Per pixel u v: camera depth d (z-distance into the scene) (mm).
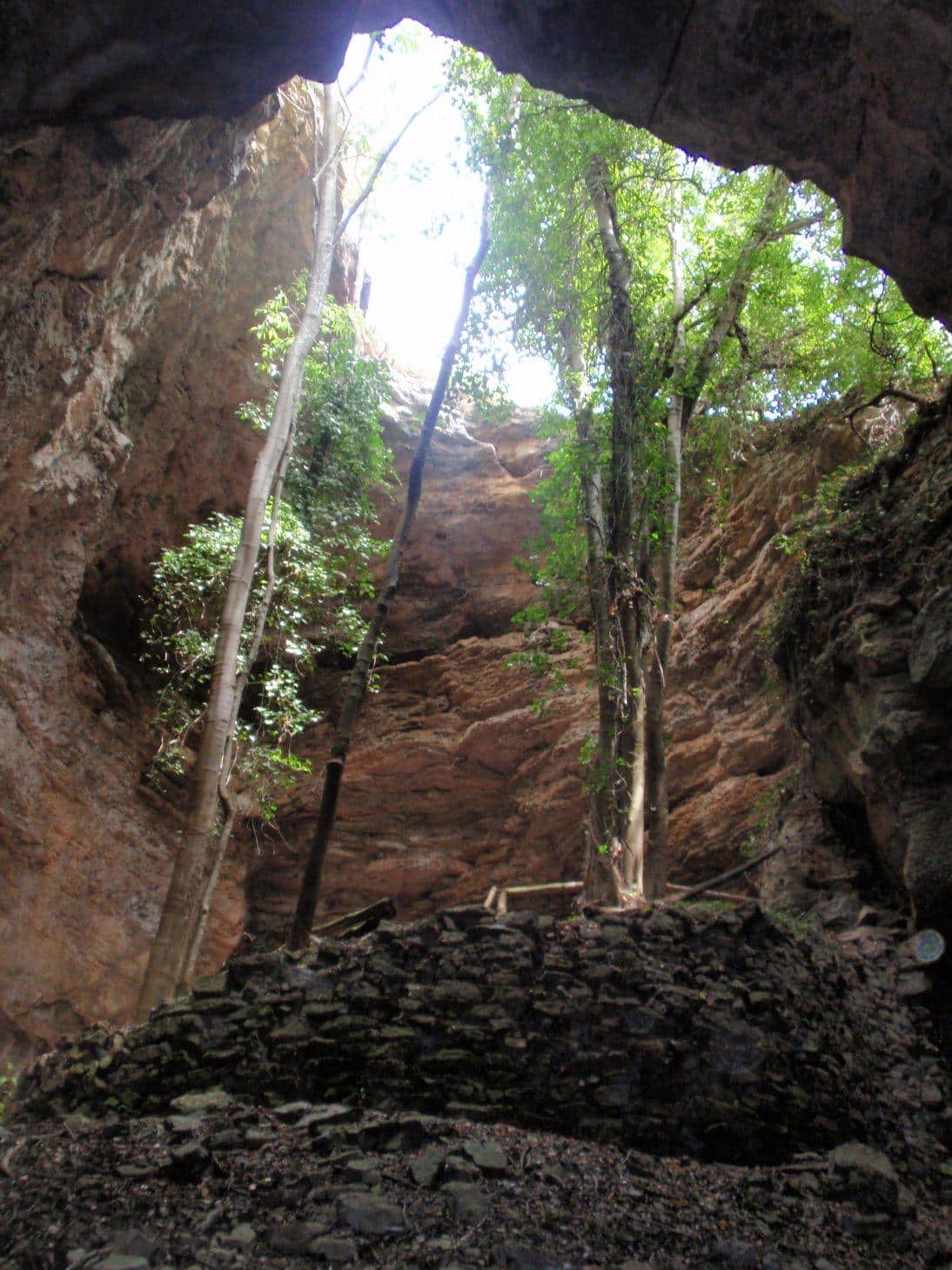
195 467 16078
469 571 19156
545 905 15078
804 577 9906
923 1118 6219
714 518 15164
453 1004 5410
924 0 3727
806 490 13000
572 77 4941
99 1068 5191
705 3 4391
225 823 9656
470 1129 4641
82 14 4609
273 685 11430
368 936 5996
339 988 5461
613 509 9211
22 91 4930
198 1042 5195
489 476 19391
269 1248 3426
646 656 9336
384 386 14953
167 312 13641
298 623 13656
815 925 8539
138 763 15242
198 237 13133
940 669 7676
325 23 4969
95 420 12445
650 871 8359
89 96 5102
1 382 9578
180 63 5023
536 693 16281
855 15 4008
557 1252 3607
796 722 10125
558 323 11039
